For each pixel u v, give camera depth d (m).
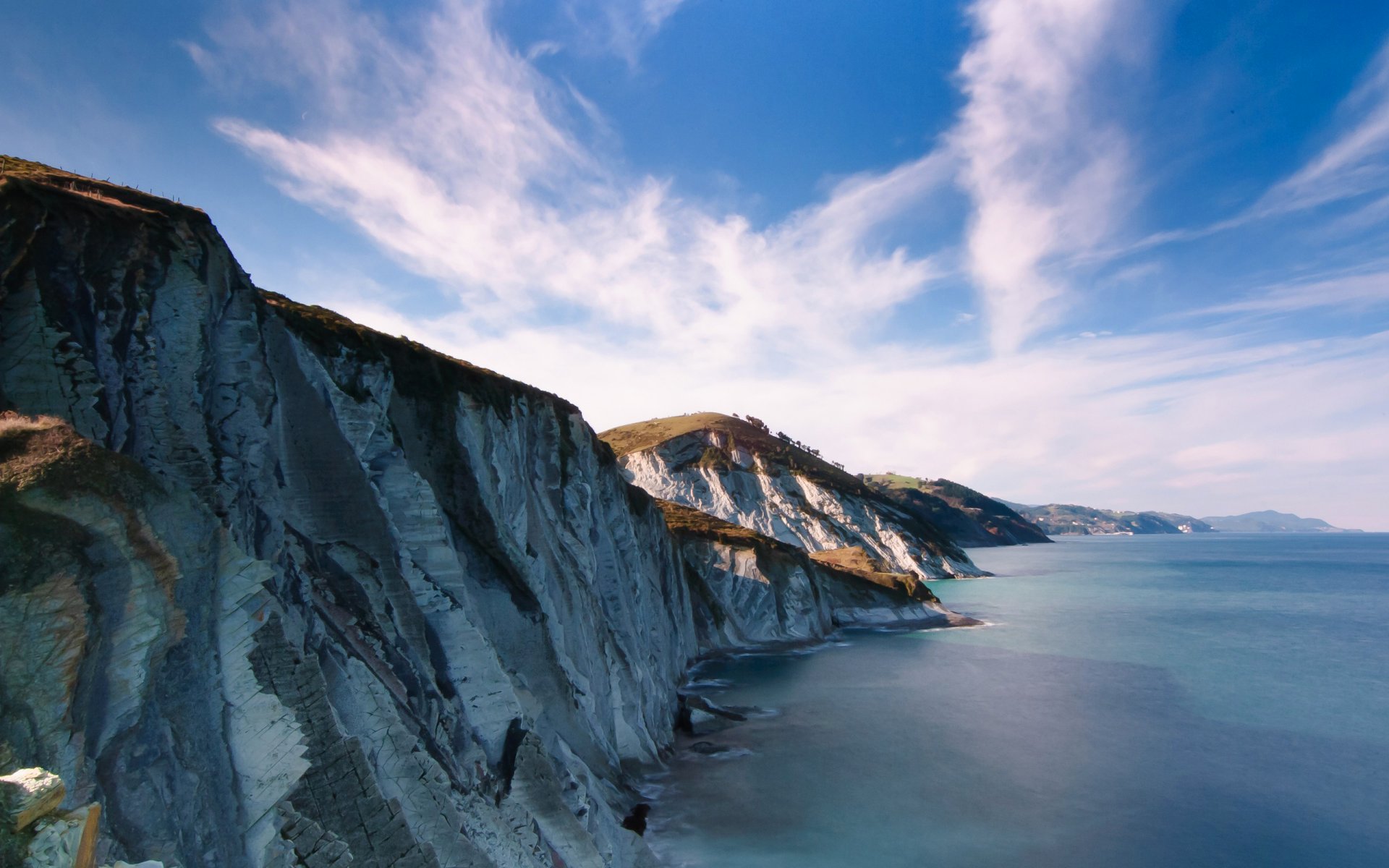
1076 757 35.56
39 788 6.05
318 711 13.23
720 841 26.39
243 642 11.72
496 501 28.91
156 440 14.37
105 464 9.69
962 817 28.39
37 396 12.70
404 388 27.12
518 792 20.08
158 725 9.48
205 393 16.77
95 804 6.65
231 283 18.75
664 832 27.12
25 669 7.66
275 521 16.92
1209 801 30.16
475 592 25.38
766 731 40.56
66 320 13.94
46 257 14.20
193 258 17.36
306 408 20.19
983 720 42.31
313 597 16.70
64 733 7.82
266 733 11.45
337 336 25.06
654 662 43.69
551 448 38.03
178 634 9.98
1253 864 24.88
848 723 42.09
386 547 20.06
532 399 37.56
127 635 9.04
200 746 10.23
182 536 10.73
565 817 20.44
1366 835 27.05
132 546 9.43
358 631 17.59
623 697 34.84
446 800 15.88
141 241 16.23
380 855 13.00
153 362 15.21
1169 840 26.56
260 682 12.51
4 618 7.64
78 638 8.22
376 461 22.47
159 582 9.73
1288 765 34.56
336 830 12.61
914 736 39.25
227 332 18.11
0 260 13.43
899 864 24.62
